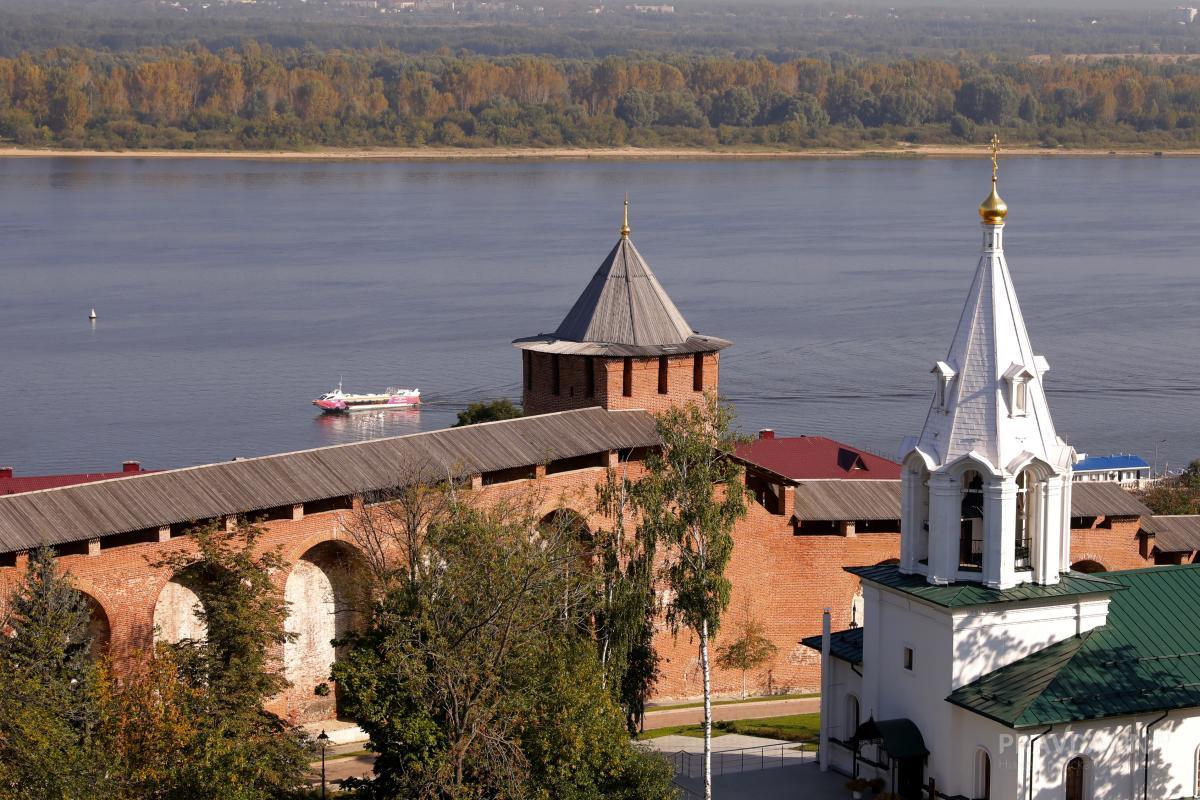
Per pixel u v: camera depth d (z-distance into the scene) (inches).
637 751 6412.4
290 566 6948.8
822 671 6968.5
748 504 7785.4
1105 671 6176.2
